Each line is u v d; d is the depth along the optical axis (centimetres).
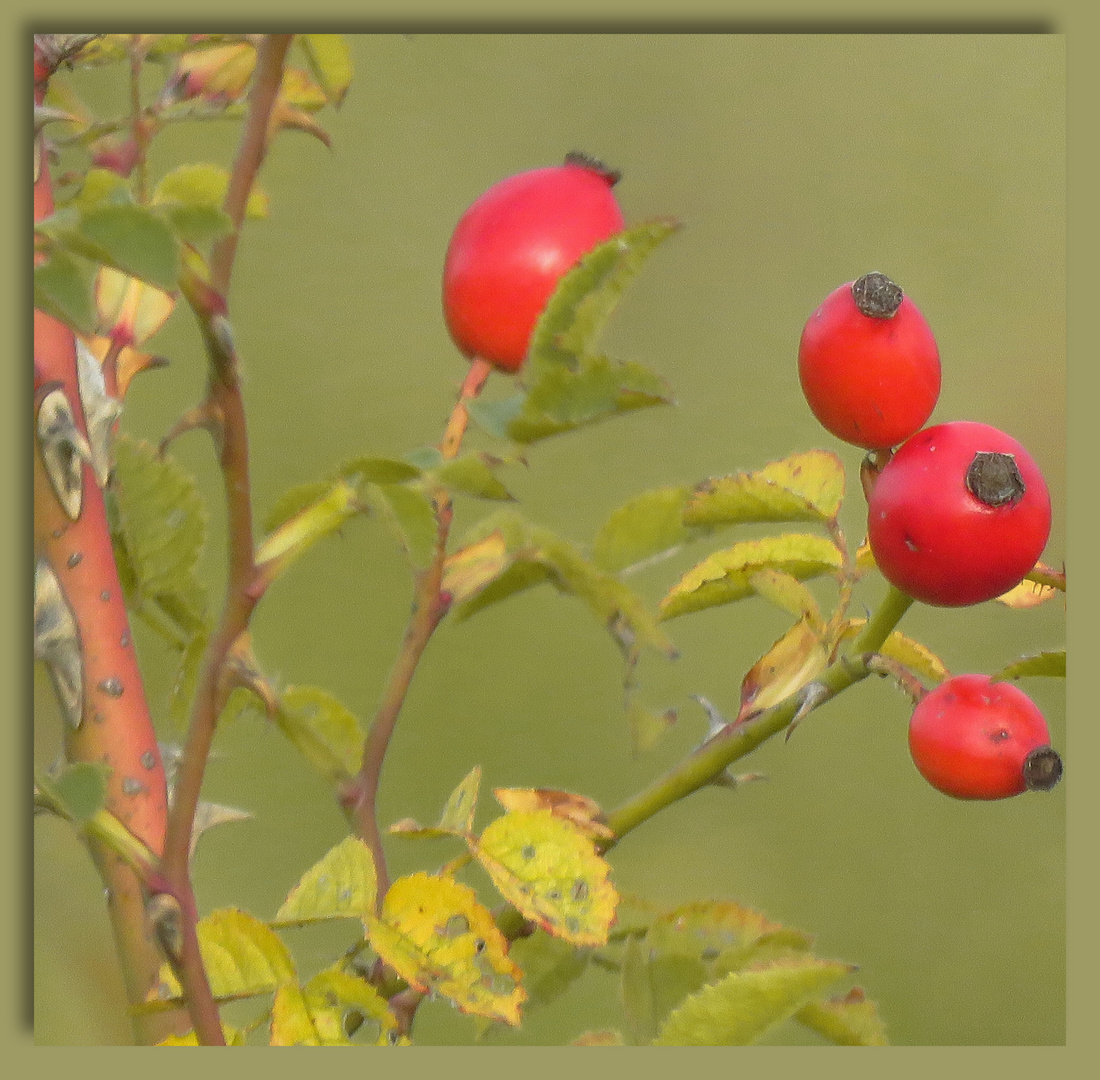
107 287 204
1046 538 202
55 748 204
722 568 204
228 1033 202
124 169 205
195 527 205
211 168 205
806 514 204
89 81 214
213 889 214
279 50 201
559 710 241
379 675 238
